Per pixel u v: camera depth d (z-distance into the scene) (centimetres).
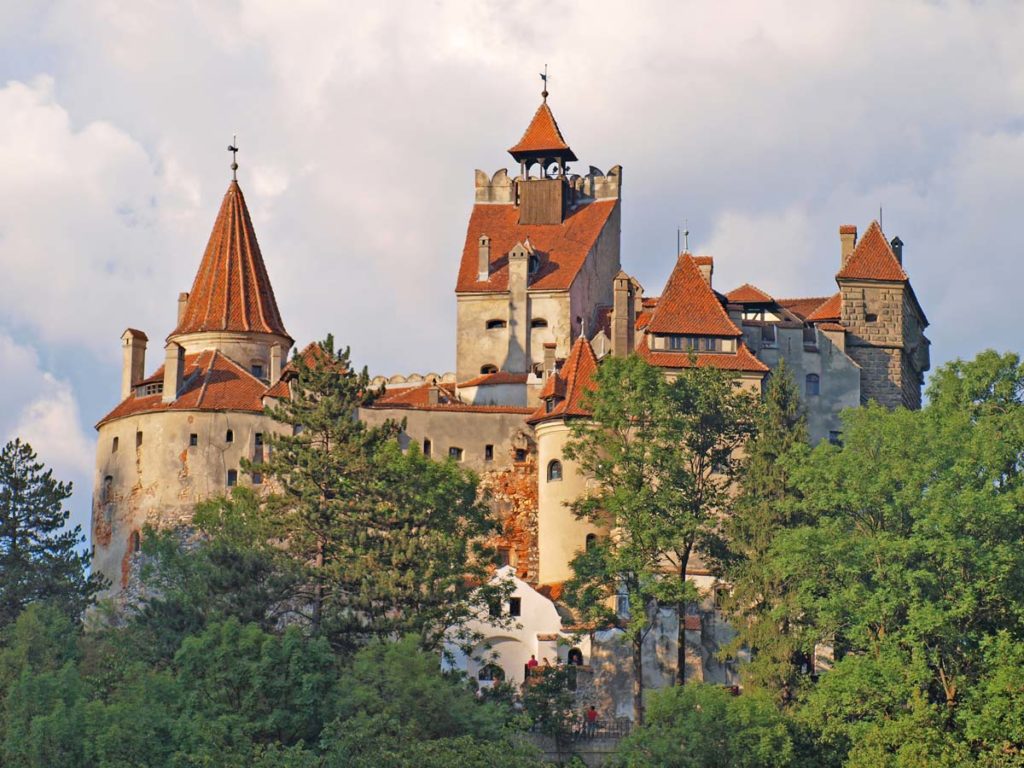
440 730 18425
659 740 18675
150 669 19350
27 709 18625
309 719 18412
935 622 18612
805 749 19025
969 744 18425
